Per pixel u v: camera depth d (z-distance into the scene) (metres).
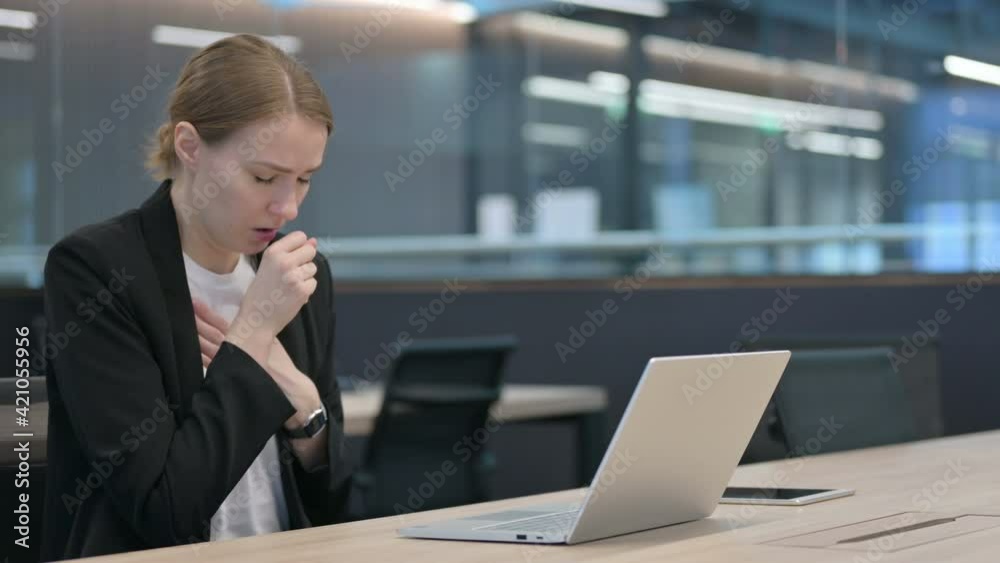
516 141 6.19
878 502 1.79
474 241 6.11
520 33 6.19
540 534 1.45
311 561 1.32
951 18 5.13
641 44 5.93
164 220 1.87
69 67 5.90
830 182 5.42
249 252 1.86
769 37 5.59
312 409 1.89
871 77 5.32
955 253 5.08
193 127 1.80
